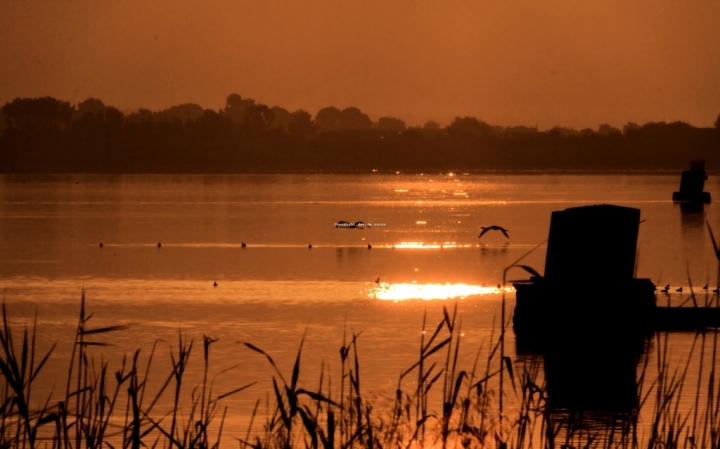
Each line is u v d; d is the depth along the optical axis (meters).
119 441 45.88
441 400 52.62
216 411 53.84
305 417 30.03
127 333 83.56
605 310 74.62
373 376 62.50
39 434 45.56
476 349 71.44
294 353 72.44
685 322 75.31
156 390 59.19
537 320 76.69
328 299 105.94
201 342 78.06
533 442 42.66
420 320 88.56
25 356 29.91
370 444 34.00
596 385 57.53
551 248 77.44
